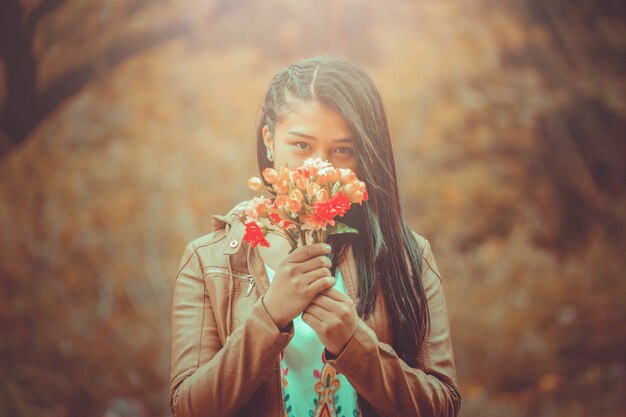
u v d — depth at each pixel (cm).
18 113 591
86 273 638
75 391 585
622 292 667
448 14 755
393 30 732
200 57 699
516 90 748
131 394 591
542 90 753
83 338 613
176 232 656
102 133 676
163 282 640
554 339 636
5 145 600
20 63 583
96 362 603
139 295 634
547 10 781
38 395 575
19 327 613
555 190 722
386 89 715
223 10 702
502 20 767
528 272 677
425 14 747
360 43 721
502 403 588
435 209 693
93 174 666
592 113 754
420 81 726
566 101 754
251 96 691
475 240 691
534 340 635
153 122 681
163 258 648
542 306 658
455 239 688
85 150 671
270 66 702
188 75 693
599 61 775
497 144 726
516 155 728
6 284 624
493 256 682
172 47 694
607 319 647
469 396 596
